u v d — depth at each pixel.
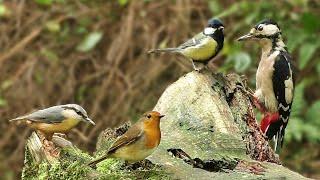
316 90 14.09
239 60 13.00
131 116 13.68
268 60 9.47
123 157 7.02
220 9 14.29
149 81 13.91
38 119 7.64
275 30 9.41
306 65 13.87
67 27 15.03
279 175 7.14
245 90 9.00
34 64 14.33
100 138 8.13
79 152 7.62
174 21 14.24
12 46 14.73
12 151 13.73
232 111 8.65
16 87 14.05
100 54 14.61
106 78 14.20
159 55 14.09
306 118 12.70
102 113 13.79
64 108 7.70
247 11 13.88
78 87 14.28
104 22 14.74
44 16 14.98
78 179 6.98
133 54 14.31
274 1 13.80
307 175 13.40
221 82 8.82
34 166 7.46
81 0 15.30
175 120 8.38
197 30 14.38
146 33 14.31
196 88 8.61
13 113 13.91
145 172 7.08
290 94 9.54
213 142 7.86
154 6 14.50
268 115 9.65
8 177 13.41
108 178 6.93
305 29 13.12
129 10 14.52
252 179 6.91
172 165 7.27
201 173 7.09
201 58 8.98
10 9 14.98
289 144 13.73
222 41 9.01
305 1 13.71
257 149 8.44
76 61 14.49
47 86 14.17
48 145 7.59
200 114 8.32
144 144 6.93
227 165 7.41
